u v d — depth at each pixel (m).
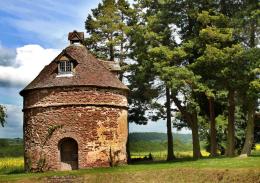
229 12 44.56
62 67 40.16
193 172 32.22
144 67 44.97
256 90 39.22
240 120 58.97
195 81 41.16
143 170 34.00
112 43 56.16
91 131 38.62
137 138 101.25
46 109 39.19
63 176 33.81
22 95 41.97
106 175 33.62
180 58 43.53
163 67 41.69
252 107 42.50
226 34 41.22
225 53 40.47
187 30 46.62
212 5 44.34
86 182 33.19
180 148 102.31
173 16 45.81
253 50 39.81
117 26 57.28
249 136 42.34
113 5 58.00
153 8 49.62
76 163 39.00
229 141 44.06
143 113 54.75
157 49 42.81
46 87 39.25
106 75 40.88
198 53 44.00
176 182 31.42
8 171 45.16
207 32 41.12
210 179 30.89
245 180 29.75
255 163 33.97
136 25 47.97
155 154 73.00
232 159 39.06
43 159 38.84
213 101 47.25
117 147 39.91
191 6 45.09
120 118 40.56
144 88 51.47
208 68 42.31
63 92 38.97
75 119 38.56
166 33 45.28
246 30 42.03
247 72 40.03
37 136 39.38
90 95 39.00
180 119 57.81
